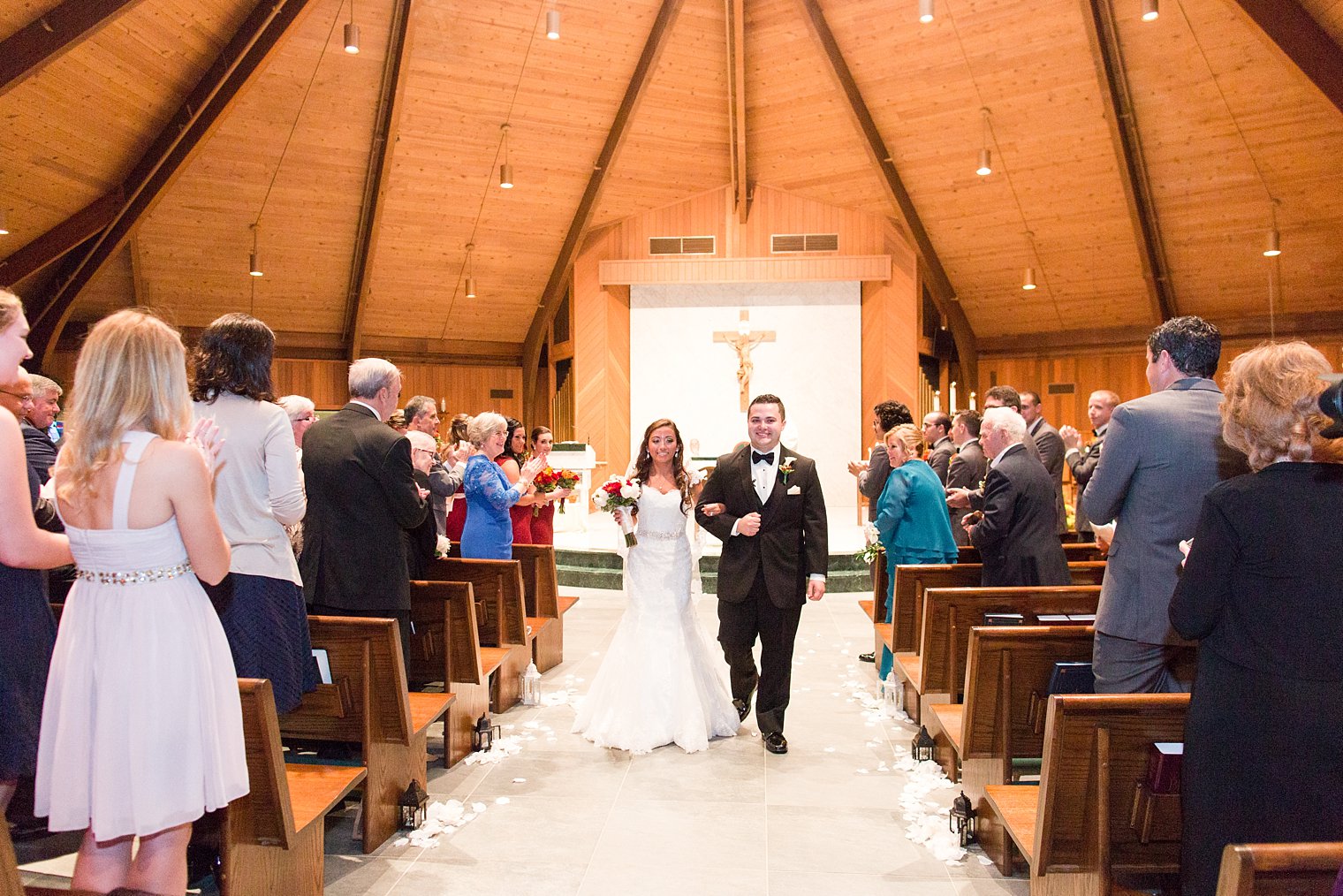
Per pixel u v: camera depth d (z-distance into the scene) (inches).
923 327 607.5
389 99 443.8
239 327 114.0
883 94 472.7
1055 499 165.3
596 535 457.1
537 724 189.2
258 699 97.9
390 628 128.3
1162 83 414.6
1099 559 211.8
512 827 138.2
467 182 513.0
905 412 221.1
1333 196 429.7
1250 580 76.7
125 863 84.4
